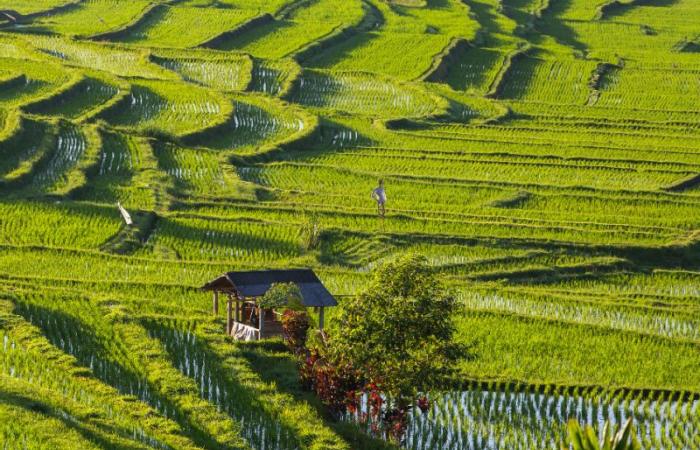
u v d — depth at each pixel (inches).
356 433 1644.9
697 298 2539.4
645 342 2164.1
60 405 1513.3
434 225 2977.4
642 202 3314.5
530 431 1728.6
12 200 2906.0
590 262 2755.9
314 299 1982.0
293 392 1768.0
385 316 1663.4
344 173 3540.8
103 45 5295.3
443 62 5433.1
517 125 4446.4
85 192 3110.2
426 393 1823.3
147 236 2790.4
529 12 7224.4
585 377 1964.8
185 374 1785.2
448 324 1697.8
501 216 3107.8
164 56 5187.0
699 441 1708.9
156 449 1432.1
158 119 4062.5
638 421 1784.0
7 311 1978.3
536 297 2453.2
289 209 3065.9
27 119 3629.4
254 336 2034.9
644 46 6481.3
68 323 1961.1
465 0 7372.1
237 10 6387.8
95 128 3666.3
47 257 2532.0
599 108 4820.4
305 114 4288.9
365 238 2844.5
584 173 3686.0
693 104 5012.3
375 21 6432.1
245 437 1573.6
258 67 5128.0
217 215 2989.7
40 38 5388.8
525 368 1988.2
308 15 6466.5
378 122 4293.8
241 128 4101.9
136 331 1921.8
